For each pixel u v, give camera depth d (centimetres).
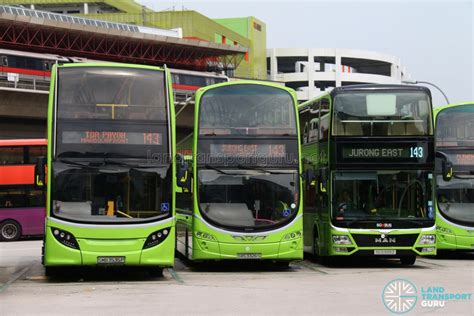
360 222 2158
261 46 15038
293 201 2061
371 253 2156
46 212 1733
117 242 1719
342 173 2175
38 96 6544
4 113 6412
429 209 2169
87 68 1791
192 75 8538
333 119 2186
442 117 2542
